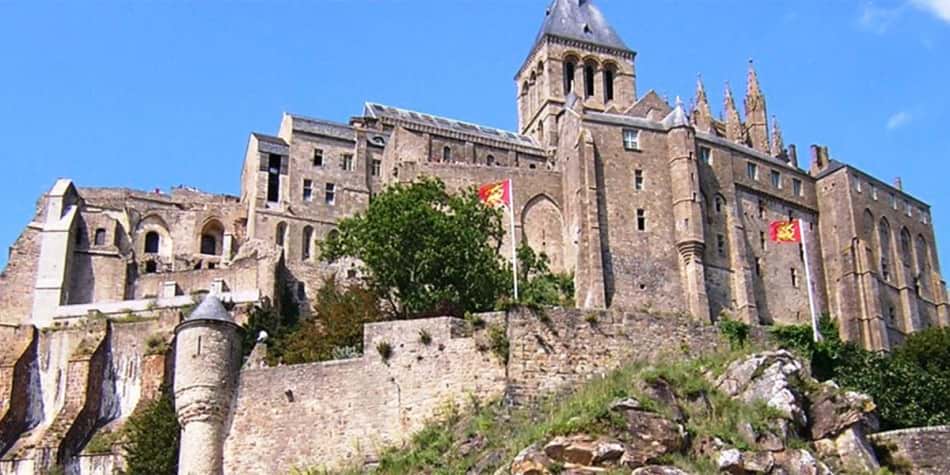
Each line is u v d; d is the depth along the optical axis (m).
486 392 46.28
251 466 47.41
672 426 40.09
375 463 45.78
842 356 67.38
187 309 86.75
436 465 43.06
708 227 109.56
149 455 60.03
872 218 121.75
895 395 61.53
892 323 117.69
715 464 39.38
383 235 70.81
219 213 120.75
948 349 81.69
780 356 46.12
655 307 103.38
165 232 119.44
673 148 110.44
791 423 42.84
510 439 42.38
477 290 69.31
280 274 97.56
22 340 87.44
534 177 110.69
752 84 142.25
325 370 48.47
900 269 121.50
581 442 38.78
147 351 81.19
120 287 104.00
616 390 43.12
